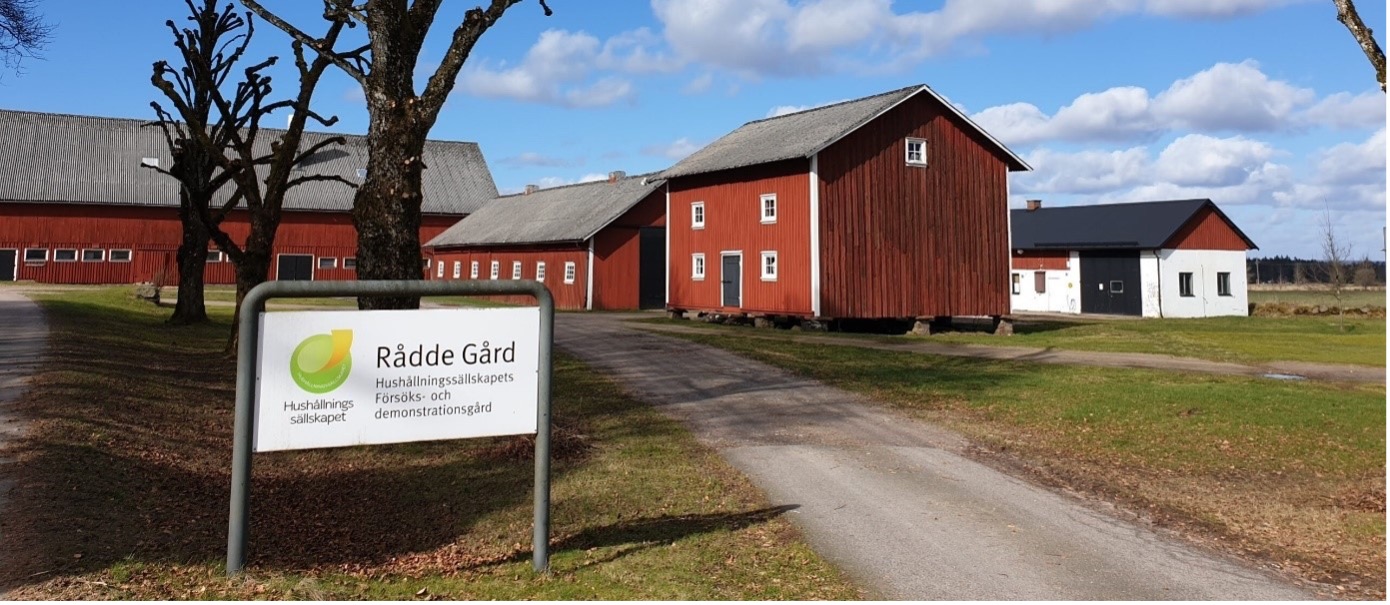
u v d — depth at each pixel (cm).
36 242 5006
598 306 3903
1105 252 4622
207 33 1891
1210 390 1417
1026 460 955
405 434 520
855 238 2639
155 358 1445
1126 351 2186
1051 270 4884
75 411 886
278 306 3562
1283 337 2722
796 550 627
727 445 998
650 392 1370
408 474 831
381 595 507
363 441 511
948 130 2841
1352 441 1028
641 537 651
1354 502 789
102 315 2136
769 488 809
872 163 2680
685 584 547
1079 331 2905
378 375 514
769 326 2767
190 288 2205
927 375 1597
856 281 2634
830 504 757
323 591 506
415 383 522
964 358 1908
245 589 495
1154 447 1013
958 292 2822
